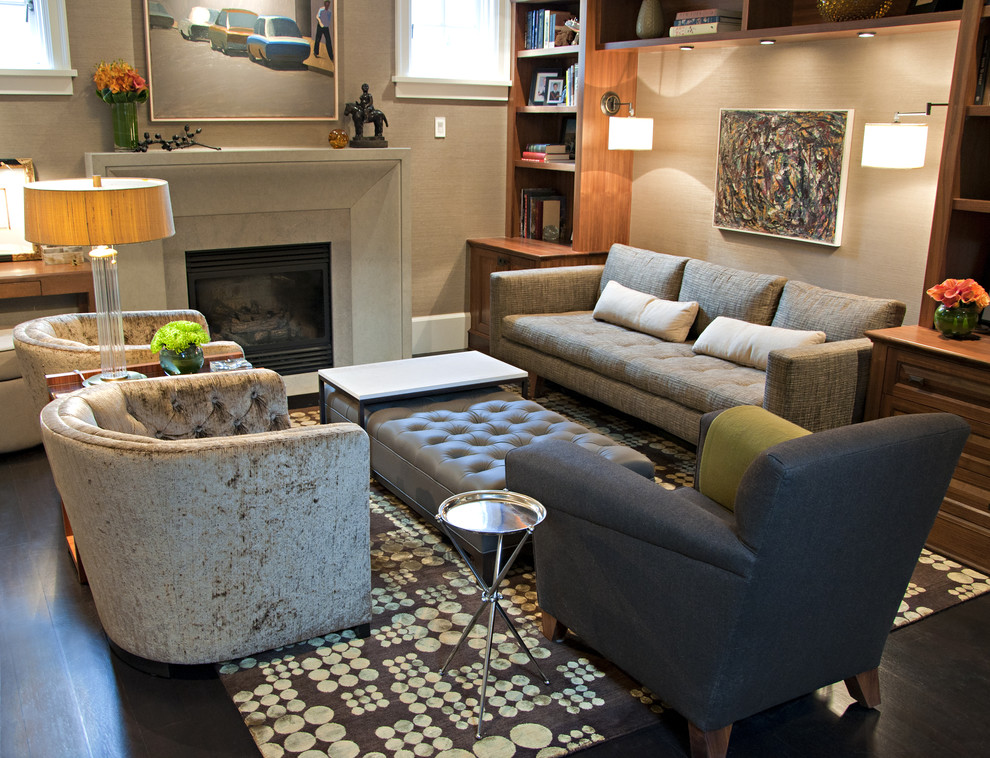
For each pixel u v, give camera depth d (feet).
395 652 9.06
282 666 8.81
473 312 20.76
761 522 6.57
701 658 7.20
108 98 15.31
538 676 8.70
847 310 13.32
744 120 16.10
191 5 16.16
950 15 11.82
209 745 7.68
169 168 15.64
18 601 9.91
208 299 17.13
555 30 18.90
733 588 6.80
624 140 17.42
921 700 8.49
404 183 18.03
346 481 8.61
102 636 9.30
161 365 11.19
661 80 17.98
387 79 18.63
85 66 15.57
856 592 7.52
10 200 15.20
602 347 15.17
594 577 8.18
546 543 8.69
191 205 16.14
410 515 12.16
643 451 14.40
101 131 15.96
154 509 7.82
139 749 7.62
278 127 17.60
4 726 7.89
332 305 18.20
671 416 13.69
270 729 7.88
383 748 7.64
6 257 15.28
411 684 8.55
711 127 16.94
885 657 9.16
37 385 11.28
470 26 19.70
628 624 7.92
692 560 7.06
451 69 19.62
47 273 14.37
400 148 18.24
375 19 18.19
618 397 14.73
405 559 10.94
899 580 7.82
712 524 6.98
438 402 13.07
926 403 11.48
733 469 8.70
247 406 10.39
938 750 7.79
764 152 15.79
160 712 8.11
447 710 8.17
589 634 8.52
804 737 7.93
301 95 17.54
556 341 15.99
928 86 13.20
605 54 18.04
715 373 13.62
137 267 15.80
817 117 14.78
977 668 9.00
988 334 11.72
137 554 8.03
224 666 8.80
